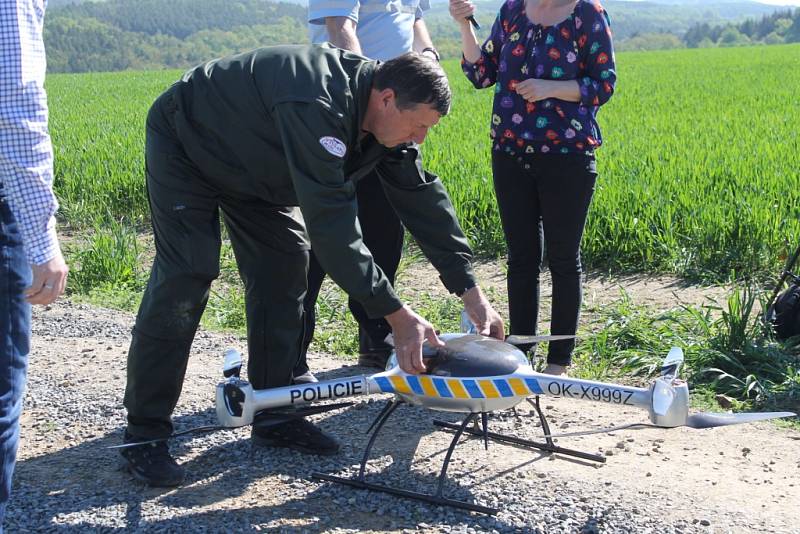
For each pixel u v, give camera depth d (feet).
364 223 16.79
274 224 12.41
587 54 15.30
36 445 13.98
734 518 11.16
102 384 16.44
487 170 33.94
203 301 12.10
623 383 17.02
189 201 11.76
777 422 14.46
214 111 11.19
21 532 11.21
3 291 9.00
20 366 9.32
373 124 10.92
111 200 36.24
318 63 10.73
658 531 10.89
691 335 18.78
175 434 12.46
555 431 14.07
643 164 34.14
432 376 10.97
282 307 12.81
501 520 11.25
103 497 12.11
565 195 15.58
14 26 8.44
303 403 11.00
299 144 10.38
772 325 18.16
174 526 11.28
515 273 16.44
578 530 11.00
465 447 13.51
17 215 8.86
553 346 16.46
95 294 24.09
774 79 99.14
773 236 24.12
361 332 17.83
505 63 15.66
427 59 10.68
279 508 11.75
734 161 34.12
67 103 94.12
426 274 25.86
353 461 13.14
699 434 13.92
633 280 24.35
